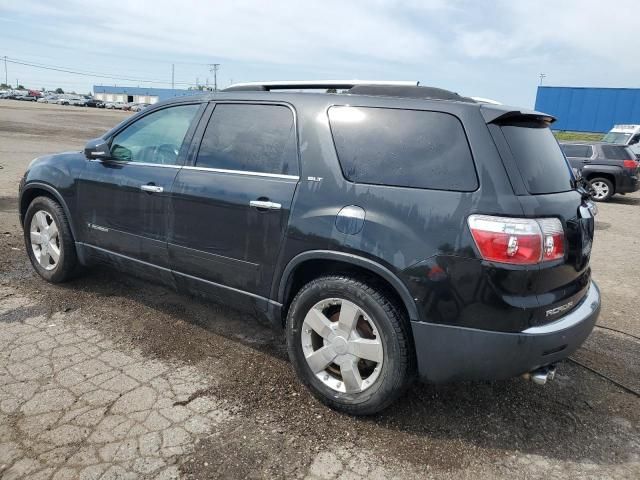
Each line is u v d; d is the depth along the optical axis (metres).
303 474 2.50
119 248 4.11
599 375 3.68
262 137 3.35
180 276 3.75
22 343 3.63
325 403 3.06
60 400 2.97
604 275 6.49
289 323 3.14
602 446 2.87
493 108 2.75
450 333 2.62
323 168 3.02
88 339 3.75
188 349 3.68
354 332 2.91
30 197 4.84
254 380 3.32
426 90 2.95
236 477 2.46
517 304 2.52
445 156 2.71
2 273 4.97
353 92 3.12
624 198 15.67
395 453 2.70
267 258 3.19
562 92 31.84
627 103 30.08
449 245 2.57
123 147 4.17
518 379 3.55
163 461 2.52
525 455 2.75
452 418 3.04
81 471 2.42
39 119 34.69
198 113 3.74
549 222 2.61
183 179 3.62
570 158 14.92
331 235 2.88
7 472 2.39
